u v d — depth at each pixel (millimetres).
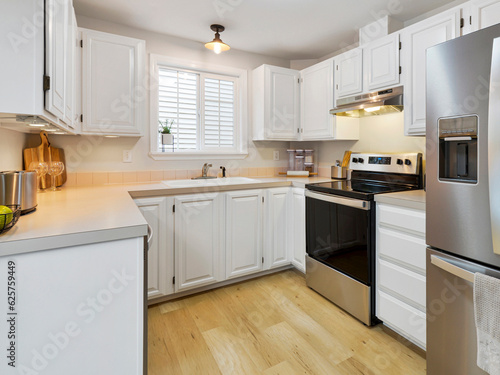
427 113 1301
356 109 2242
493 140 1039
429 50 1279
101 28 2318
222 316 2006
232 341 1737
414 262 1599
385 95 2072
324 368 1514
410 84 1930
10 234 918
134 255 1069
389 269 1756
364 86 2271
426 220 1346
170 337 1774
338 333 1815
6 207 943
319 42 2762
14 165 1623
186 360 1575
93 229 992
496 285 1036
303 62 3227
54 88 1009
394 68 2027
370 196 1834
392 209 1726
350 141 2830
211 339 1757
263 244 2537
